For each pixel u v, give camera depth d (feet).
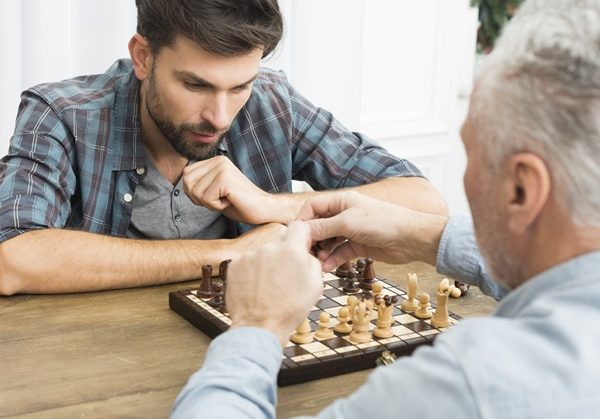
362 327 4.96
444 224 5.03
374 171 7.57
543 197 2.75
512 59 2.77
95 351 4.83
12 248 5.81
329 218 5.06
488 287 4.90
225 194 6.61
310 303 3.79
